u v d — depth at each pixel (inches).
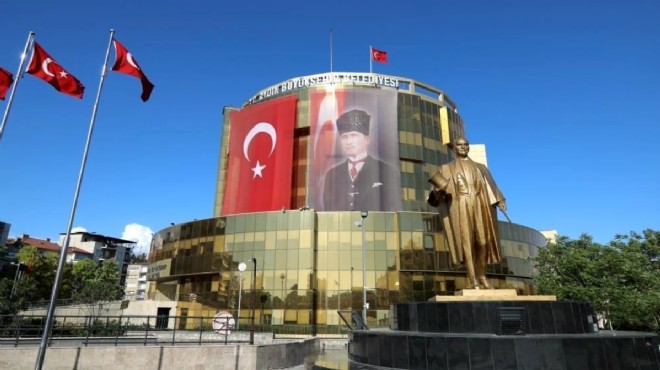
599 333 515.2
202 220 2207.2
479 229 581.6
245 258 2026.3
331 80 2635.3
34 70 775.7
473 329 500.1
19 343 848.9
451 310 518.3
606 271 1210.6
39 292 2935.5
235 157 2588.6
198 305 2111.2
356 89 2458.2
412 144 2453.2
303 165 2447.1
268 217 2058.3
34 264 3009.4
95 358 738.8
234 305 1972.2
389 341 513.3
